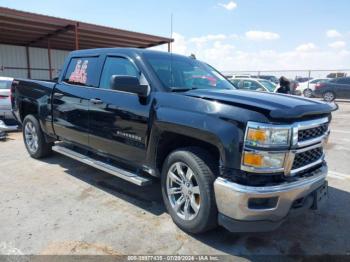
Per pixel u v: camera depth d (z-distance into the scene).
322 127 3.10
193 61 4.38
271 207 2.65
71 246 2.90
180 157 3.10
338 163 5.83
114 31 15.50
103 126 3.97
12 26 14.45
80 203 3.85
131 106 3.57
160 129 3.24
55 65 21.91
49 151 5.66
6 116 8.52
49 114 5.02
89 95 4.16
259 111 2.63
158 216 3.54
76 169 5.14
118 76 3.21
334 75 25.67
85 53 4.55
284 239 3.13
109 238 3.05
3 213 3.54
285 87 10.17
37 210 3.63
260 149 2.56
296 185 2.70
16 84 5.96
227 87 4.14
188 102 3.06
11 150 6.40
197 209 3.01
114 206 3.78
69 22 13.80
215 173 2.90
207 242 3.03
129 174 3.71
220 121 2.76
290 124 2.65
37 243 2.94
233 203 2.65
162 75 3.59
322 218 3.59
